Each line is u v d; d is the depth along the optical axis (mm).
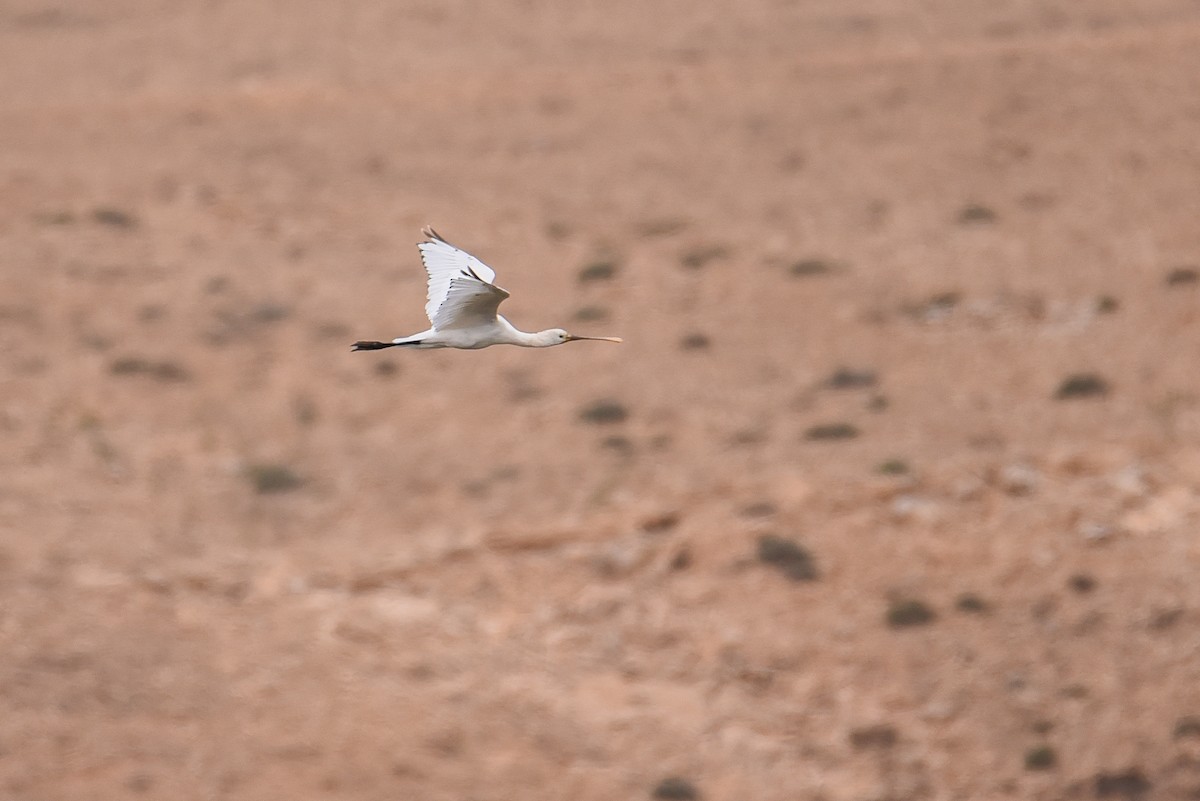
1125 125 72750
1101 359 49281
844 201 67062
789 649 35500
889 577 37438
